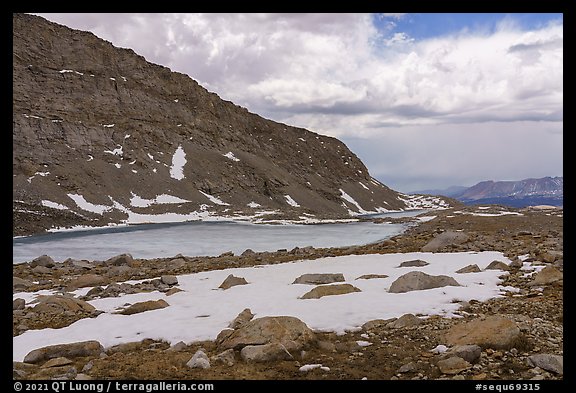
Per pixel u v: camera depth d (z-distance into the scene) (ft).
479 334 31.63
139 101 428.15
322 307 43.70
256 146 526.57
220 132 488.85
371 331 36.65
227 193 386.93
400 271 63.82
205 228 236.63
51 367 31.24
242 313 41.14
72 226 239.50
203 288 59.88
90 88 394.93
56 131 329.31
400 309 41.88
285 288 55.26
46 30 401.90
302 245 152.15
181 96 483.10
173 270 81.71
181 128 444.55
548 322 36.63
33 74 366.43
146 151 382.63
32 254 136.98
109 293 59.41
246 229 230.27
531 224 138.00
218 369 29.73
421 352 31.58
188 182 369.71
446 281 50.80
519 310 40.63
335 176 604.49
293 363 30.48
